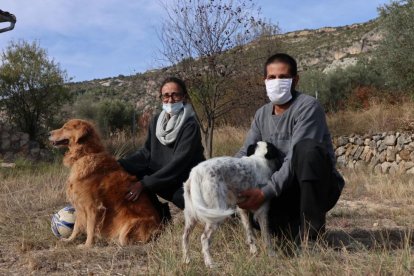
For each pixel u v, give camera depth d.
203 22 12.73
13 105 18.25
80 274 4.18
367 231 5.55
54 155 16.72
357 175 11.57
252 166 4.39
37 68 18.23
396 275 3.60
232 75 13.20
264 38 17.92
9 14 14.52
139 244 5.15
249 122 17.97
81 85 46.75
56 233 5.47
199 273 3.93
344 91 21.17
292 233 4.59
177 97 5.46
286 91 4.59
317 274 3.79
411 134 12.68
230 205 4.34
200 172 4.18
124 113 26.14
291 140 4.55
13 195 8.20
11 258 4.80
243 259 4.09
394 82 17.06
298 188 4.57
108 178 5.28
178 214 6.88
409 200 7.80
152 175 5.32
